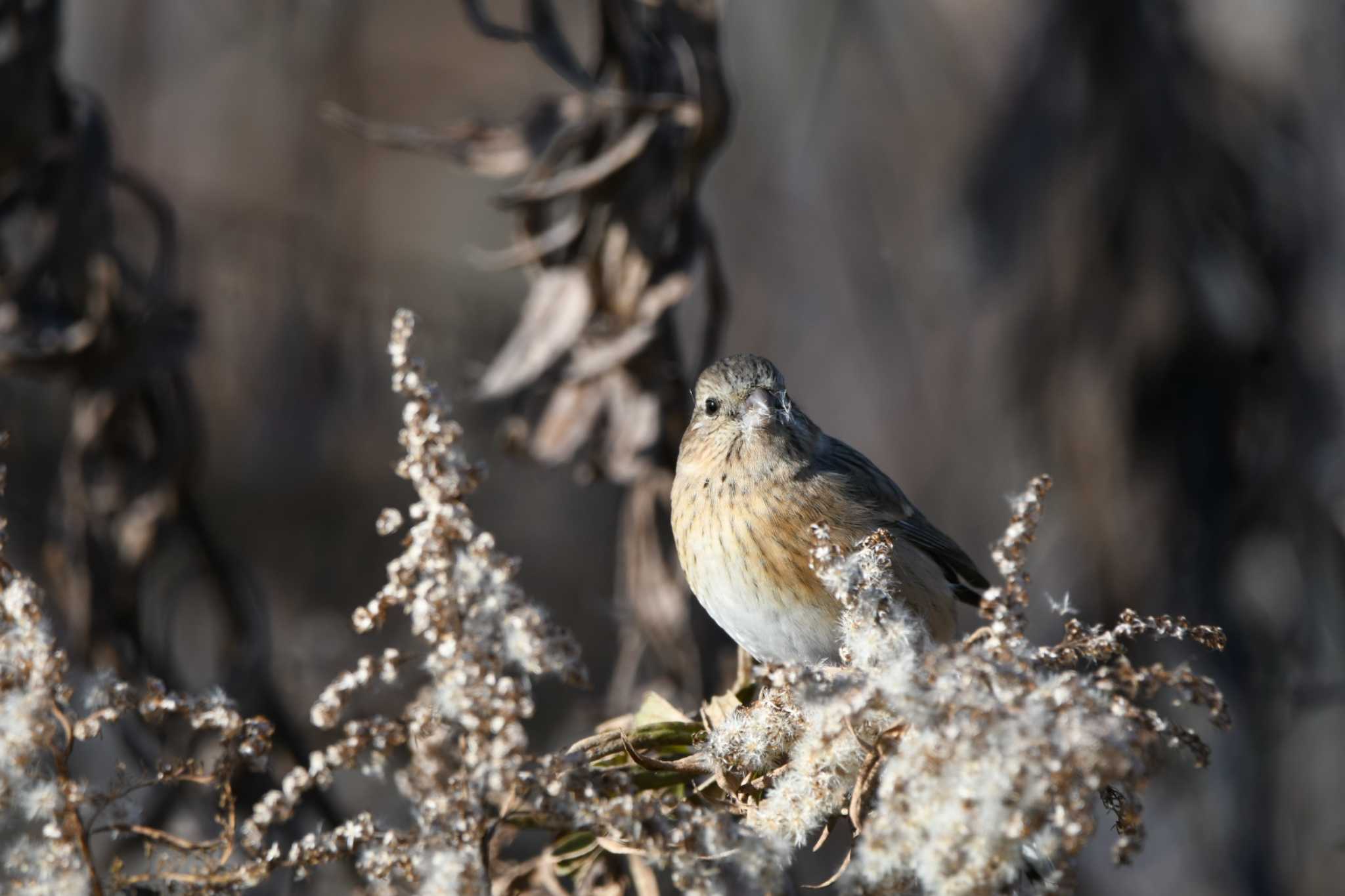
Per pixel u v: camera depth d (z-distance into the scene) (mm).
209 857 4863
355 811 11094
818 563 5082
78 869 4566
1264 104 10984
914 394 14469
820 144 14656
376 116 15336
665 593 8938
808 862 11344
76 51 12961
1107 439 10859
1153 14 10812
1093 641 4672
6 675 4602
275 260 13734
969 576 9516
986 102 12344
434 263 15062
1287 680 11117
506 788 4672
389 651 4820
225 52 13953
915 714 4250
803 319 15023
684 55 8469
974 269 11891
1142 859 11992
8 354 8914
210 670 11891
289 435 13750
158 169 13414
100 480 9266
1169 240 10758
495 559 4789
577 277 8672
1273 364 10859
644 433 8648
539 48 8562
